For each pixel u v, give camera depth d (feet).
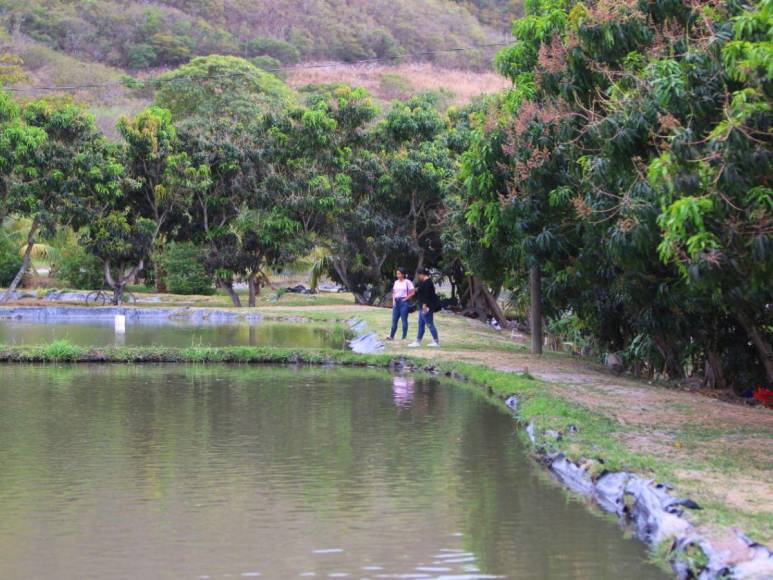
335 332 98.27
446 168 133.69
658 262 47.91
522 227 54.90
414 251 138.00
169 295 162.91
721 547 21.21
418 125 140.87
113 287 140.26
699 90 33.01
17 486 30.30
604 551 23.88
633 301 56.18
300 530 25.63
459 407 46.62
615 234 39.99
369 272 146.10
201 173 136.15
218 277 141.49
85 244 136.15
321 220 141.59
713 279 29.66
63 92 295.48
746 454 31.42
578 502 28.66
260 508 27.89
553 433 35.42
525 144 52.37
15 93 273.13
